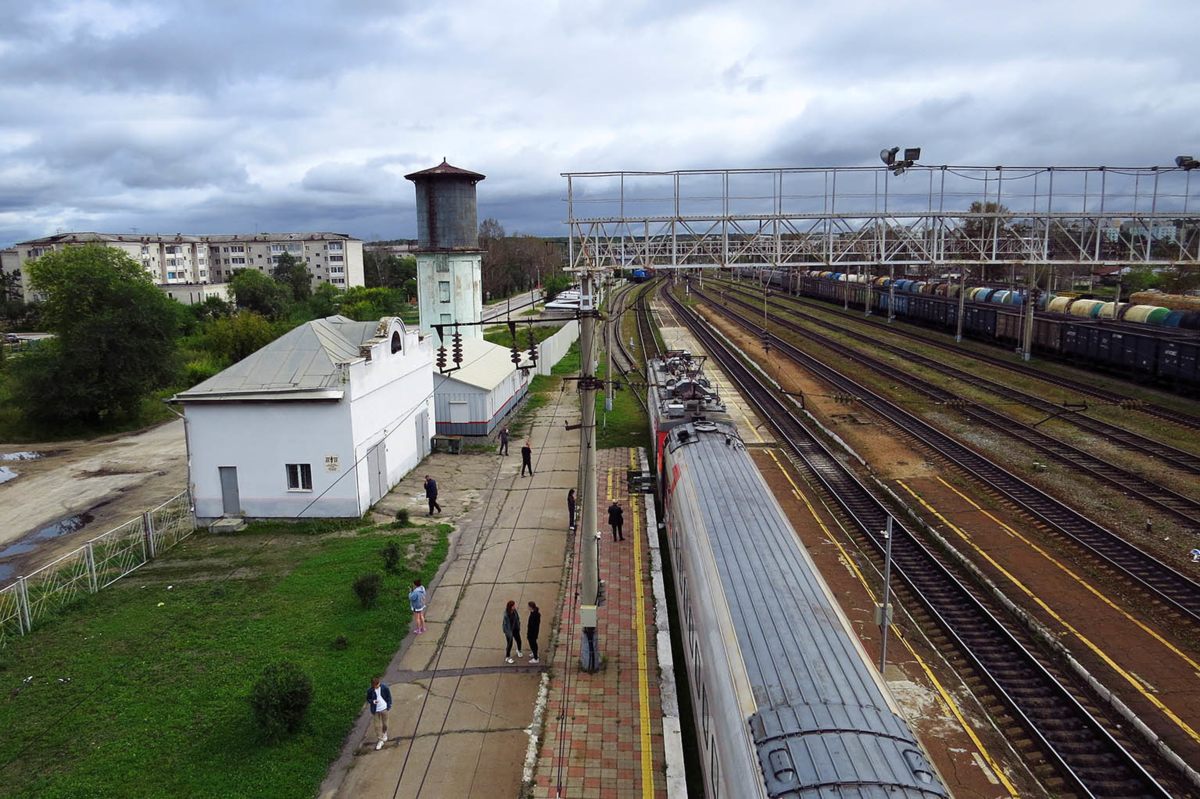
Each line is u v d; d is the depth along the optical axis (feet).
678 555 50.16
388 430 86.89
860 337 196.03
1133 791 35.81
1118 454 89.76
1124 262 105.09
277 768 39.37
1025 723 40.73
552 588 61.67
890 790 21.45
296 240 419.33
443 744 42.14
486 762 40.63
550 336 190.08
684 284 444.55
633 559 67.15
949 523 70.13
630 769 39.73
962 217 99.30
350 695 46.11
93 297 130.41
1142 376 124.47
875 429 106.93
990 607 54.29
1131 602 54.03
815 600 32.40
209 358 185.68
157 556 70.64
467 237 138.92
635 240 95.91
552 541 71.67
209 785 38.11
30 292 317.63
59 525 84.07
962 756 38.88
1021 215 100.32
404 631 54.49
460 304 139.13
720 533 39.83
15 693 46.93
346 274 423.64
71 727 43.06
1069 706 42.19
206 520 78.79
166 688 46.83
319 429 76.59
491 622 56.08
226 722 43.14
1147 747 38.99
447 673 49.24
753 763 23.95
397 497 84.99
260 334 186.70
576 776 39.19
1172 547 63.00
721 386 145.18
